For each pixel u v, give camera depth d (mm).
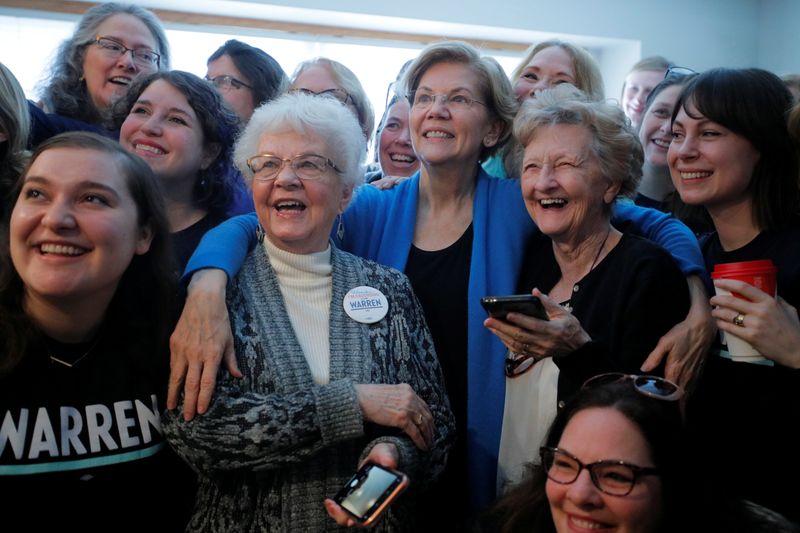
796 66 5496
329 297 1683
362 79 5168
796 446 1640
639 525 1148
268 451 1391
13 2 4332
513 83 2740
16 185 1416
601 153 1731
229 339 1489
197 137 2168
